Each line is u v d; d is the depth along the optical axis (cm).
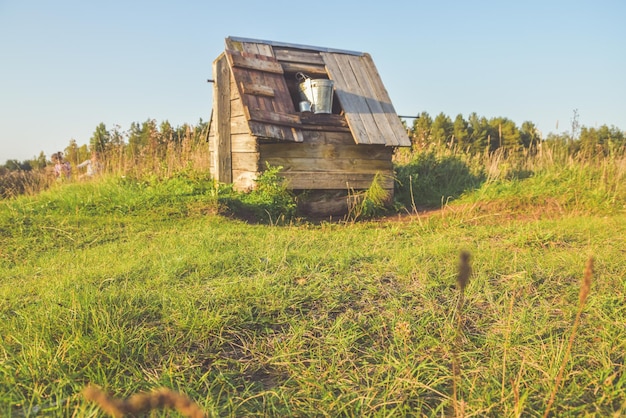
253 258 548
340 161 1095
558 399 287
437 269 507
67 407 265
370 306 415
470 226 847
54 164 1398
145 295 419
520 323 378
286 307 409
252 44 1132
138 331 356
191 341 353
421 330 373
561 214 959
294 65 1142
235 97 1097
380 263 527
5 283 513
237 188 1103
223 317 384
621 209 966
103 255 619
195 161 1389
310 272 491
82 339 330
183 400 100
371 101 1149
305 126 1055
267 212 934
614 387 298
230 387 309
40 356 317
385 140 1087
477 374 317
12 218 803
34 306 399
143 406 98
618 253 574
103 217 843
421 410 285
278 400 296
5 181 1330
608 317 389
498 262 534
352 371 323
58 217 827
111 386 296
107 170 1280
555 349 338
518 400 270
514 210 992
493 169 1338
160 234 734
